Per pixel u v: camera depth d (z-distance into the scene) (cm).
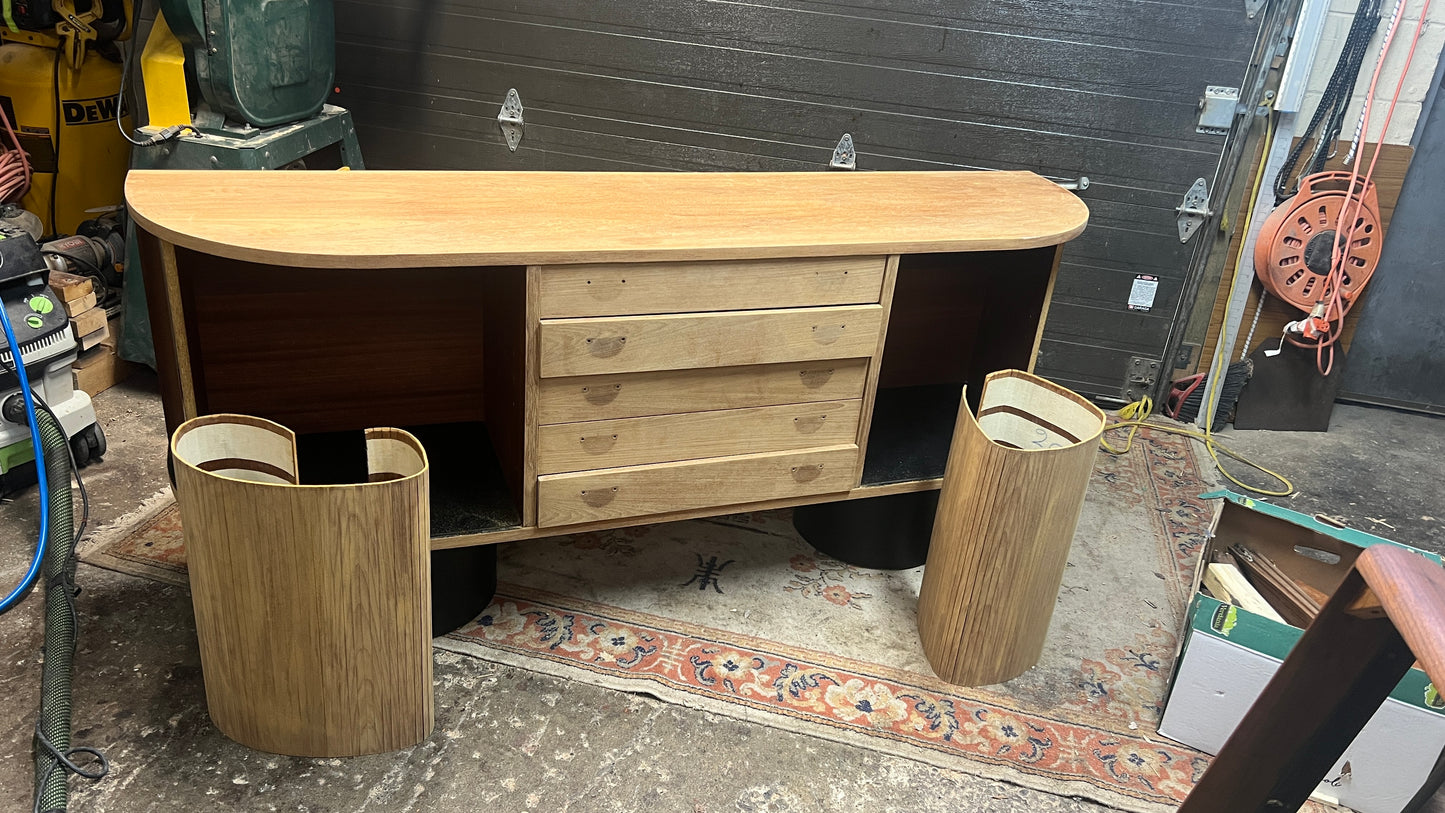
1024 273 227
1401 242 321
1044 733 195
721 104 304
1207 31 280
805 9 289
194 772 169
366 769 173
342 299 209
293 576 154
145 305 275
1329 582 211
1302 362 326
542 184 203
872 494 220
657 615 217
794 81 298
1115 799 181
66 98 291
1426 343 336
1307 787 126
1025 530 187
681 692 196
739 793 175
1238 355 329
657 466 197
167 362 184
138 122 310
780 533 252
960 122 298
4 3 275
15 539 222
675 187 210
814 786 178
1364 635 112
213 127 258
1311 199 299
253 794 166
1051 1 280
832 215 200
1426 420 346
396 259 158
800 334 191
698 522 253
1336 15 281
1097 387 332
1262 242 307
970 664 203
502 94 313
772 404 200
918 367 266
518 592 220
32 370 227
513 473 198
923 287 252
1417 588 103
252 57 251
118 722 177
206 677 173
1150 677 213
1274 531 212
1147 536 266
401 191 190
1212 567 208
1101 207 304
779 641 213
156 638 197
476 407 232
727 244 178
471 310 220
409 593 163
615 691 195
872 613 225
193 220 163
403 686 171
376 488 151
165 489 244
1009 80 291
